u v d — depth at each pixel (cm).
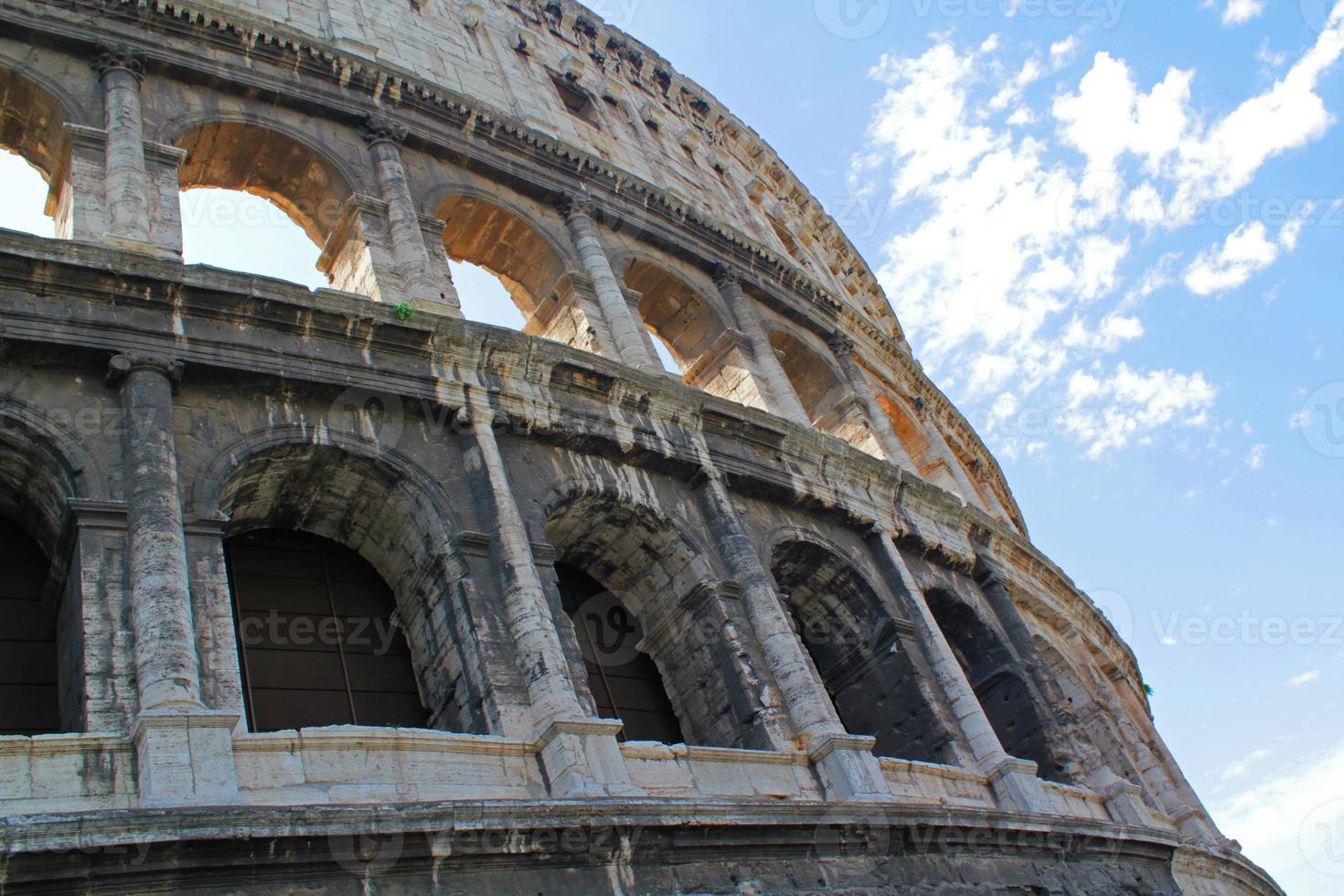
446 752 2088
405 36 4225
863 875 2383
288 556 2584
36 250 2266
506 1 5069
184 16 3253
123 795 1744
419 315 2705
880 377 5034
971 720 3136
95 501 2064
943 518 3909
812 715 2662
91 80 3006
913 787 2762
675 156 5219
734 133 5956
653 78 5669
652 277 4091
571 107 4872
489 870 1878
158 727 1788
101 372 2278
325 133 3412
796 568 3331
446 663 2411
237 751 1877
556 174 3938
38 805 1686
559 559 2989
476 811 1870
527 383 2870
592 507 2861
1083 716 4253
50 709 2097
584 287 3659
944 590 3672
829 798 2538
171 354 2339
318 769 1936
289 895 1689
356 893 1739
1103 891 3005
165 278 2380
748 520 3166
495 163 3753
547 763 2164
